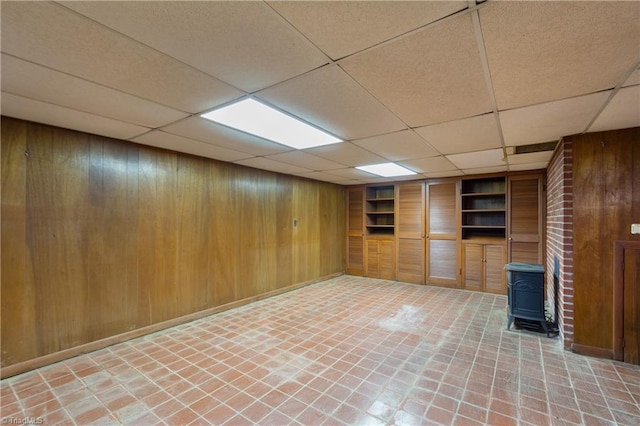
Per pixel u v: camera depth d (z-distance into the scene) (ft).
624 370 8.18
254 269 15.12
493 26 4.07
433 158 12.54
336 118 7.72
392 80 5.69
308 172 16.55
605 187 8.88
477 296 16.01
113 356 9.06
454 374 8.01
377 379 7.77
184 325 11.74
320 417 6.29
